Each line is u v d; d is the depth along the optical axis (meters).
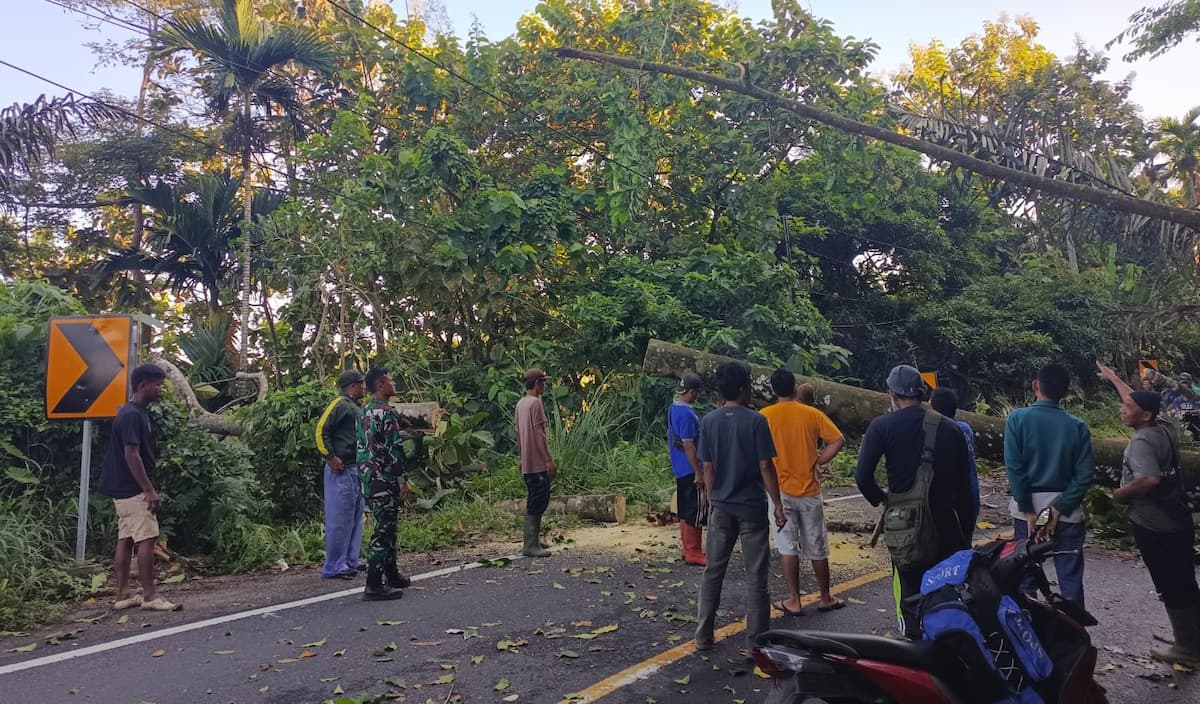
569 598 6.25
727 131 18.45
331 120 19.20
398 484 6.52
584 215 18.58
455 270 14.88
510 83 18.89
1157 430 4.90
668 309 15.00
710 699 4.27
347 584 6.95
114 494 6.13
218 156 22.83
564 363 15.12
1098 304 20.50
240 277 19.00
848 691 3.04
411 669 4.72
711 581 4.98
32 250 23.31
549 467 7.82
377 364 14.63
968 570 3.44
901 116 11.76
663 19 18.12
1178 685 4.50
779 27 18.64
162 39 18.17
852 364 23.42
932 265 22.84
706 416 5.13
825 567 5.75
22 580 6.47
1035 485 4.80
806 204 21.36
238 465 8.55
